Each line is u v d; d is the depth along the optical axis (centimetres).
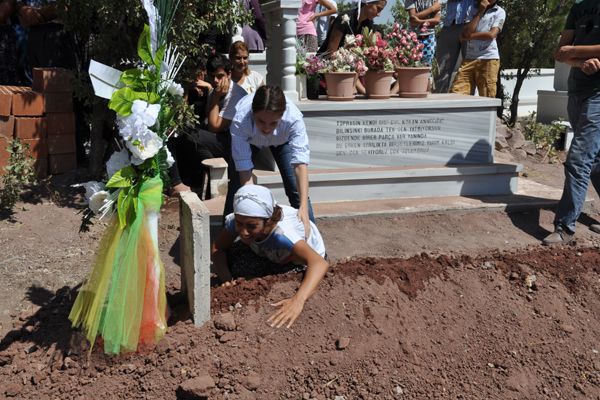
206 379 337
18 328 401
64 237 531
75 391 341
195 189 655
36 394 342
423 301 411
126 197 357
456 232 552
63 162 658
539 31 1040
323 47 735
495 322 412
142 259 355
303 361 359
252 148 479
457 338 396
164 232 544
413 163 618
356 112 591
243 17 626
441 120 614
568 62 534
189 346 358
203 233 358
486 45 765
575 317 430
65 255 502
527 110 1205
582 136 528
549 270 462
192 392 333
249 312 376
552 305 432
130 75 353
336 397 347
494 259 467
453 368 380
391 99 627
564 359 399
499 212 587
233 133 435
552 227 570
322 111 583
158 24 363
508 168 621
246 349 358
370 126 598
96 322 352
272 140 438
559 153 899
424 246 521
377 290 405
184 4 571
